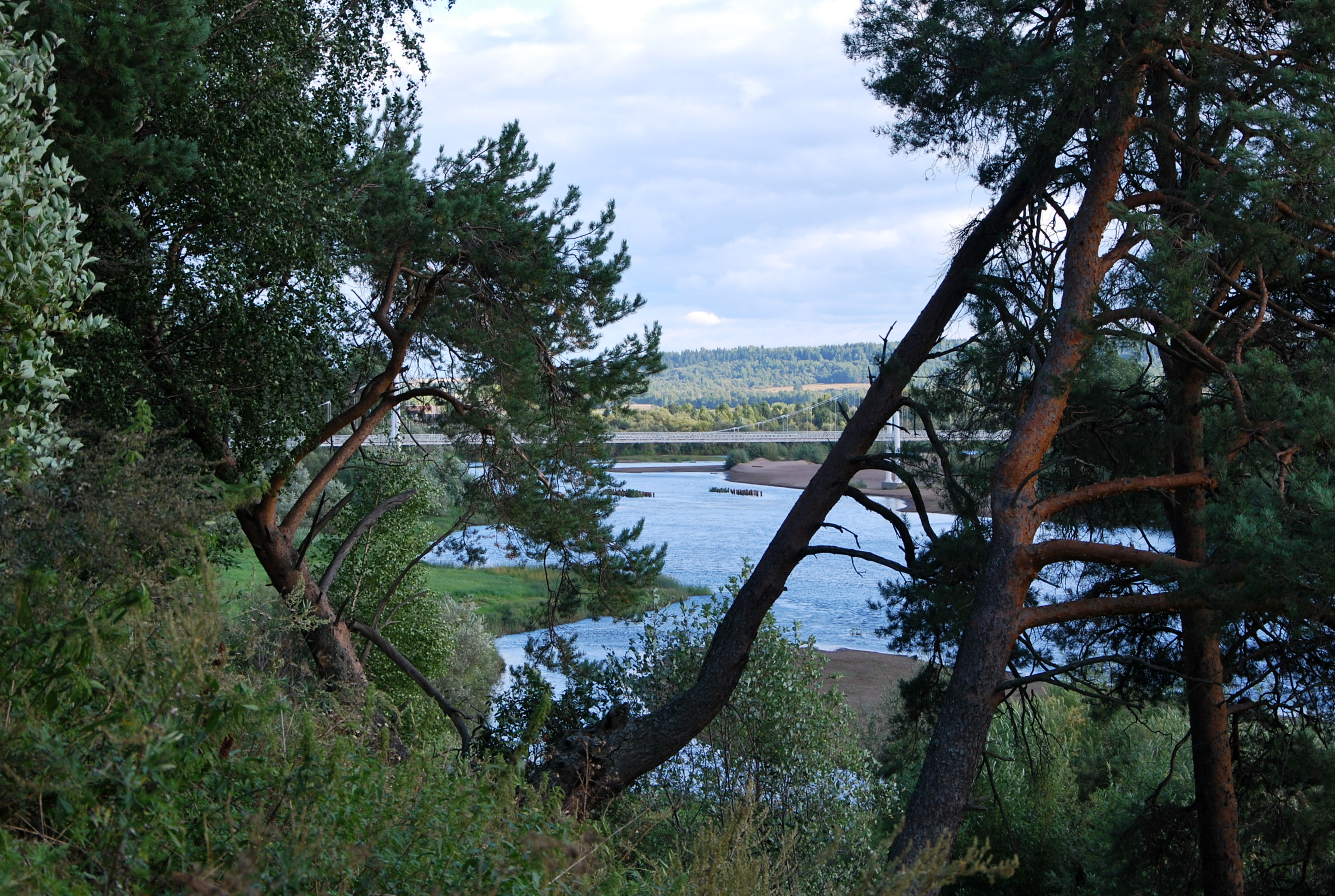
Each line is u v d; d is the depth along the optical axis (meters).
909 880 3.00
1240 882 9.84
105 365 8.82
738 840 3.87
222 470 10.36
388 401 13.05
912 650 11.79
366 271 12.62
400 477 18.89
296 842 2.35
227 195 9.41
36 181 5.19
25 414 4.61
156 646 2.69
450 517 21.84
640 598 13.95
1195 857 11.15
